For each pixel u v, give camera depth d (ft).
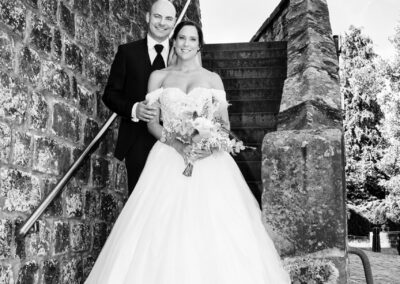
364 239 62.90
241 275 7.52
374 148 72.69
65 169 11.30
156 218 8.21
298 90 9.24
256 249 7.91
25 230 8.89
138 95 11.68
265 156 7.98
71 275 11.35
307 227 7.55
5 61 8.89
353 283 21.72
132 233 8.23
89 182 12.73
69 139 11.62
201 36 10.22
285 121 8.74
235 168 9.53
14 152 9.07
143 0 18.97
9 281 8.71
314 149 7.71
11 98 9.04
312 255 7.46
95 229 12.99
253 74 18.20
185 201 8.36
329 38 11.09
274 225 7.73
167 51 12.46
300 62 10.15
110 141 14.39
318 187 7.61
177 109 9.25
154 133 9.87
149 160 9.53
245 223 8.24
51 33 10.88
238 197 8.67
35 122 9.94
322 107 8.54
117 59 11.91
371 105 75.25
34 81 9.96
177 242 7.77
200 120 8.85
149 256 7.71
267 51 19.72
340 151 7.66
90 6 13.52
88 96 12.98
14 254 8.91
